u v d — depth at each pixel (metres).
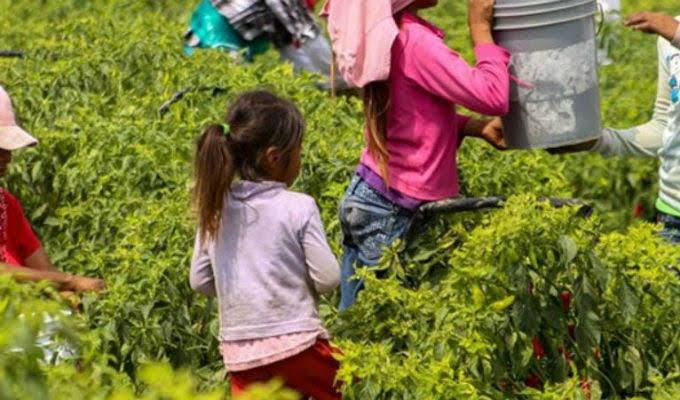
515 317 14.78
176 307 17.64
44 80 26.48
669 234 18.56
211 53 27.44
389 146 16.94
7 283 11.12
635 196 26.94
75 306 16.62
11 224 17.28
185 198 19.53
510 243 14.69
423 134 16.73
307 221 15.41
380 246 17.09
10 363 10.21
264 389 10.86
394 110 16.78
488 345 14.78
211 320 17.75
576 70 16.80
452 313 14.98
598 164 26.91
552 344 15.23
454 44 33.91
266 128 15.38
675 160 18.31
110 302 17.17
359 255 17.38
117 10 37.94
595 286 15.05
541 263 14.91
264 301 15.39
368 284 15.95
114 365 17.20
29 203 23.02
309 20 30.66
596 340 14.95
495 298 14.77
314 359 15.49
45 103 24.95
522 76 16.80
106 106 25.47
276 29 30.33
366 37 16.48
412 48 16.52
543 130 16.92
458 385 14.30
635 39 33.66
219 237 15.57
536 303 14.91
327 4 17.17
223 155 15.32
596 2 16.92
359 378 14.98
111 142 22.20
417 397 14.40
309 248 15.39
